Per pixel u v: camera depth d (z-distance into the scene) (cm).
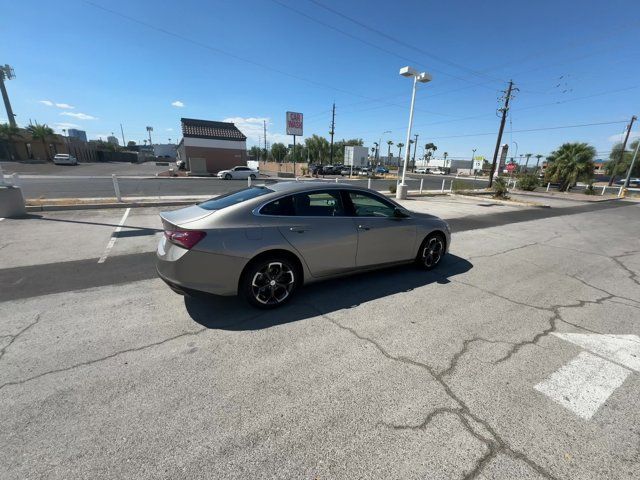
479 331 338
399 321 352
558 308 404
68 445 188
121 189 1675
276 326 331
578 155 2770
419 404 231
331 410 223
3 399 222
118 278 454
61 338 301
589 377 268
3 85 3538
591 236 919
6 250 570
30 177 2178
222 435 200
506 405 233
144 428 202
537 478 177
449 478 176
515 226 1034
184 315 350
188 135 3400
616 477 179
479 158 7044
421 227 486
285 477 174
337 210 405
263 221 347
